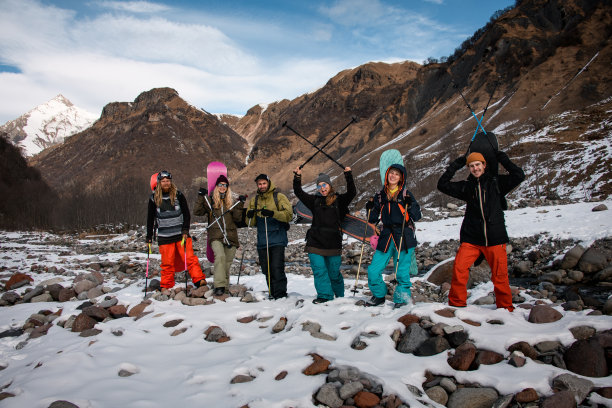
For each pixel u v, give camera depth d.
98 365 3.91
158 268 10.98
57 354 4.23
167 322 4.98
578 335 3.75
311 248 5.45
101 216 45.53
